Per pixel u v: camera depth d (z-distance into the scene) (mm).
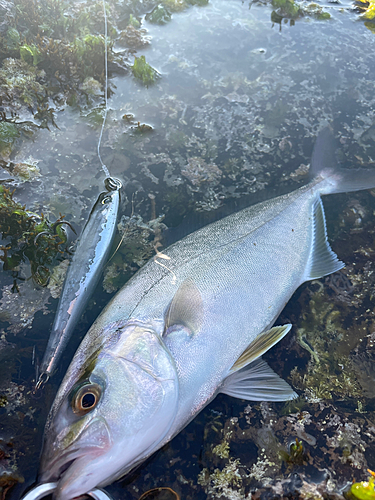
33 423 306
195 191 478
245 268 374
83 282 378
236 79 627
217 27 743
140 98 587
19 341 351
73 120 544
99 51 599
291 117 571
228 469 294
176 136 536
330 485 288
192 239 396
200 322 332
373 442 312
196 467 295
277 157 519
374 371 354
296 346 369
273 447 306
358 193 488
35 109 550
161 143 526
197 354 320
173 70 640
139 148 518
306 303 399
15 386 323
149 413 278
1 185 425
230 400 333
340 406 333
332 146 516
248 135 544
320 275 409
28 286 387
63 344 341
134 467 289
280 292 381
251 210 425
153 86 606
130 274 402
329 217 464
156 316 322
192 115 567
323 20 786
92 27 692
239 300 356
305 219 434
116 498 277
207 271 361
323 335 377
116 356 293
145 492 280
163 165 502
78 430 262
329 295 405
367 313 391
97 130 534
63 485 249
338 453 304
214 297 348
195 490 285
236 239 390
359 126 562
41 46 604
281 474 293
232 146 530
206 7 797
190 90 605
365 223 458
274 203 432
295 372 354
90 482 255
